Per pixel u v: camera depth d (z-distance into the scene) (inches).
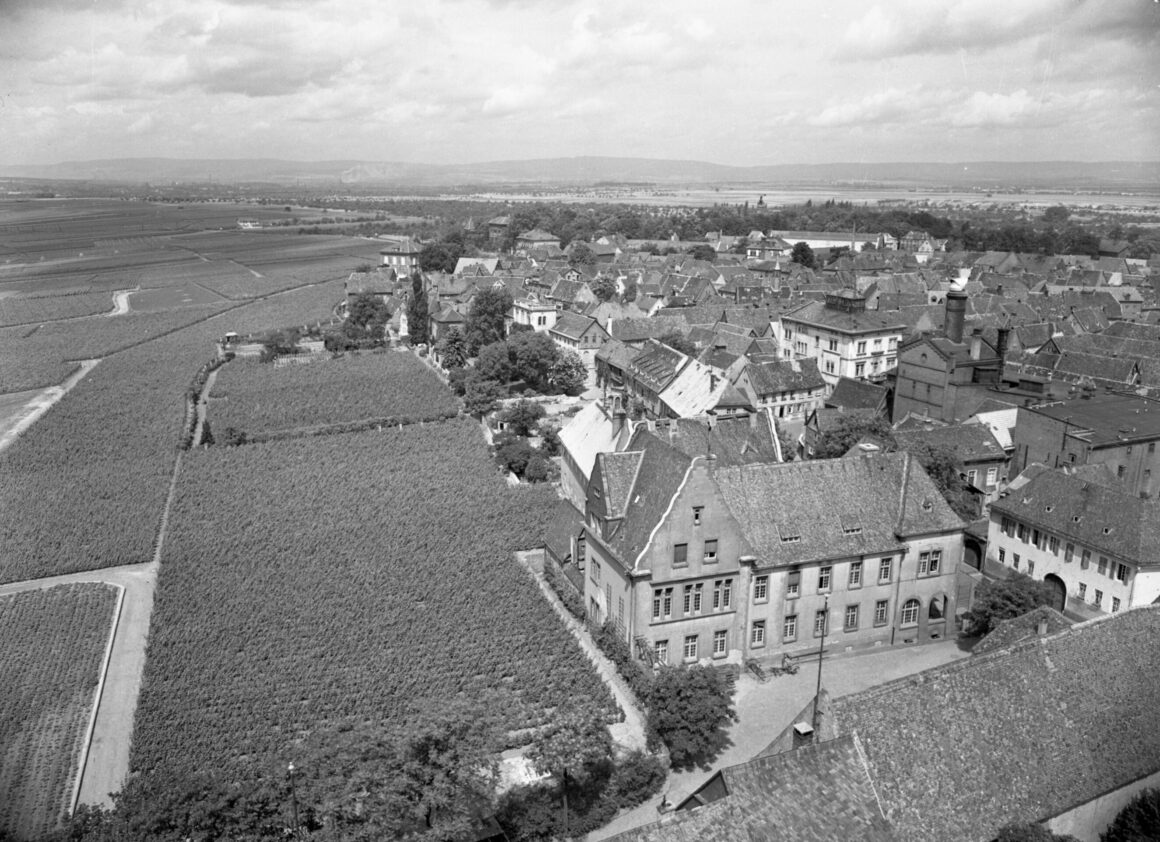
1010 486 4308.6
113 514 5118.1
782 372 6604.3
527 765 2888.8
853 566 3528.5
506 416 6510.8
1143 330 7529.5
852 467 3661.4
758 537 3454.7
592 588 3794.3
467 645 3663.9
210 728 3122.5
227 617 3895.2
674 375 6515.8
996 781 2139.5
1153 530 3585.1
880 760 2057.1
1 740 3110.2
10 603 4101.9
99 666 3580.2
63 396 7736.2
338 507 5162.4
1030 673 2316.7
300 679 3432.6
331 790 2522.1
